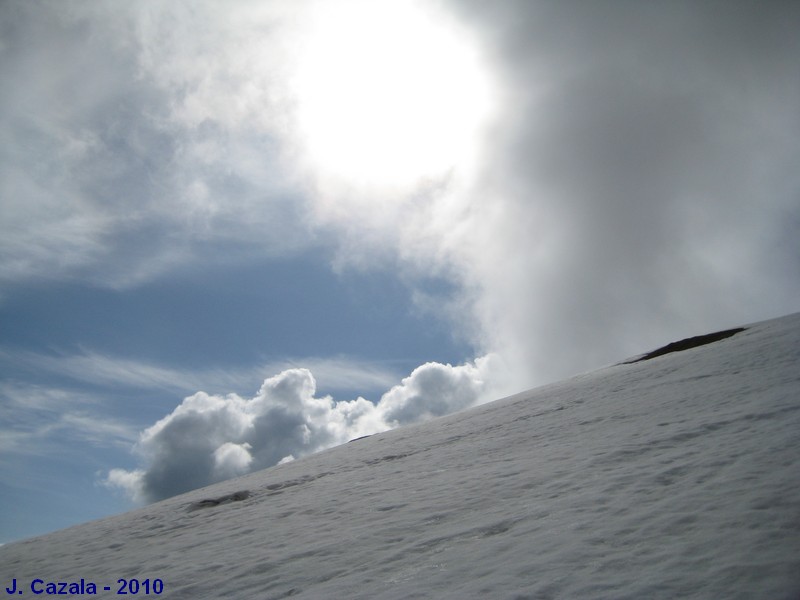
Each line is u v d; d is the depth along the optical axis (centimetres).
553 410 2192
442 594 616
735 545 555
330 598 700
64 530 2247
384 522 1051
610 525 698
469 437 2131
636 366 2969
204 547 1226
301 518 1314
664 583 512
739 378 1609
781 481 691
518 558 667
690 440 1048
